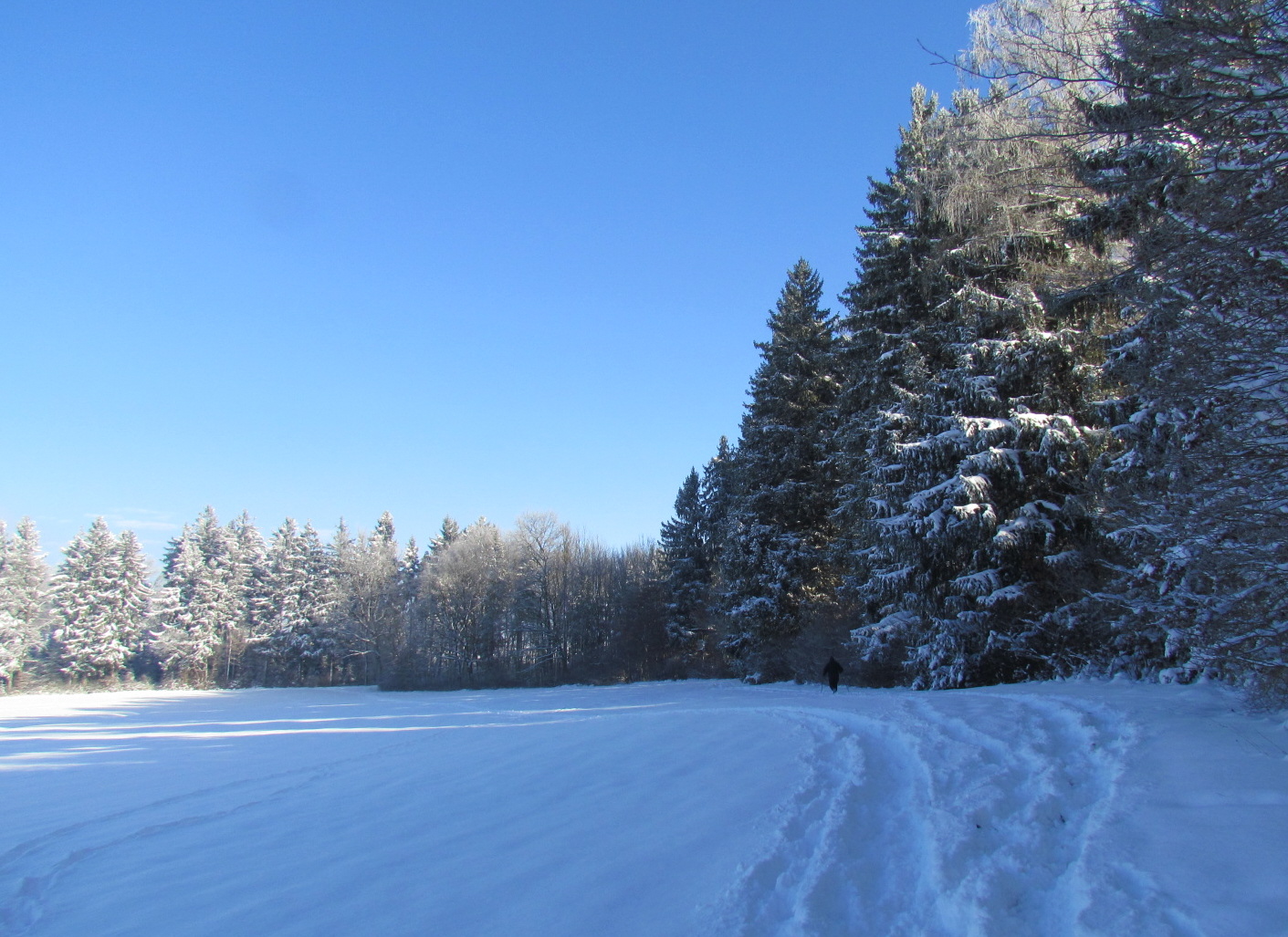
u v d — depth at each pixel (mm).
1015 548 18031
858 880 5004
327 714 29875
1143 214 8844
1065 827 5488
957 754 7500
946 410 19984
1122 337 14250
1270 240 6574
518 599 59188
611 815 7012
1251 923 3629
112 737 22750
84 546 75625
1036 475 18203
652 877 5402
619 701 27891
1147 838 4797
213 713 35156
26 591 78125
